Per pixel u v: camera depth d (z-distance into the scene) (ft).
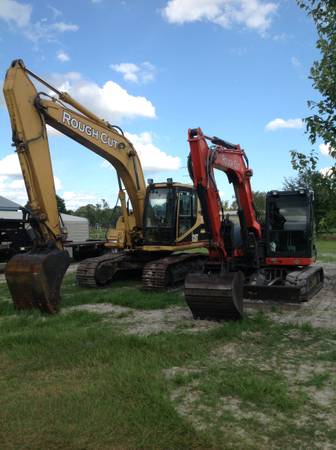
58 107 32.07
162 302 30.78
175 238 38.93
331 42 22.71
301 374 17.15
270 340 21.58
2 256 55.57
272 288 29.60
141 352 19.61
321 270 36.63
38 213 29.43
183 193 40.55
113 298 32.14
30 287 27.43
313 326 24.38
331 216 25.52
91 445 12.13
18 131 29.04
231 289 24.32
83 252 65.26
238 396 15.19
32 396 15.19
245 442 12.23
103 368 17.79
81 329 23.89
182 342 21.01
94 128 35.86
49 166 30.60
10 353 19.84
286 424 13.21
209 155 25.81
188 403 14.71
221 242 26.61
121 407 14.17
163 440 12.29
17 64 29.30
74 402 14.58
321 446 12.03
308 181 24.56
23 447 12.06
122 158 39.19
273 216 34.04
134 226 41.75
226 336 22.24
